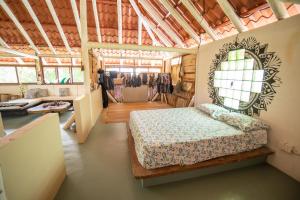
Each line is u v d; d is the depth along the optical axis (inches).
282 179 79.4
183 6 132.6
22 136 48.4
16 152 45.7
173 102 241.9
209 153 80.0
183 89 209.3
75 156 100.7
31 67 253.8
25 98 236.7
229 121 100.3
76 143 119.4
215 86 136.7
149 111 135.0
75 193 69.9
